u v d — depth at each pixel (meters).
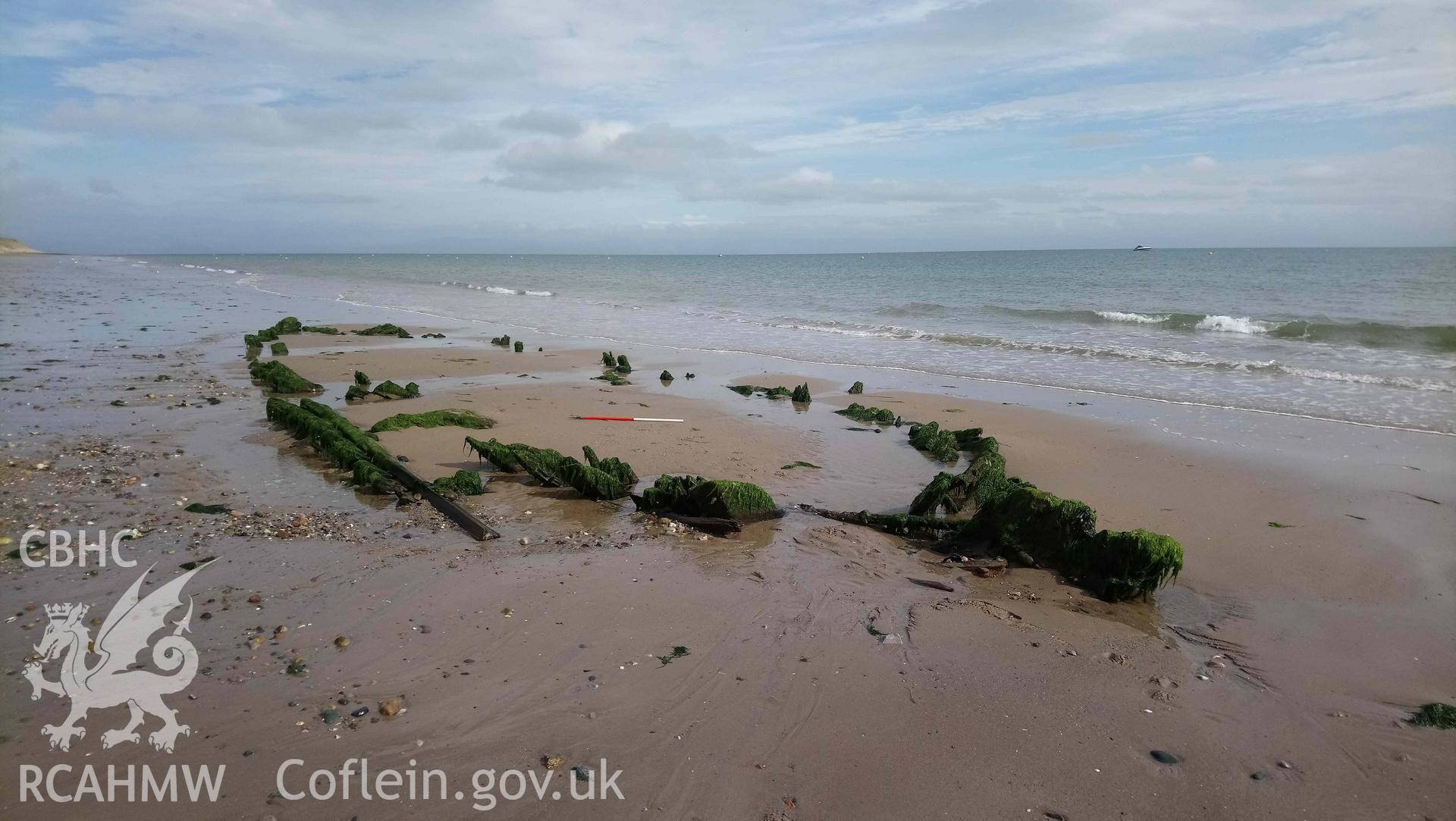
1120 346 24.06
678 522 9.34
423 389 18.05
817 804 4.64
